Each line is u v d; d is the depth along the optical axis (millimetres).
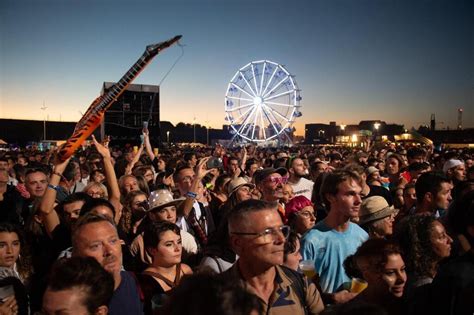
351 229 3350
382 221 3777
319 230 3279
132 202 4730
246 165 9625
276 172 5039
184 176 5520
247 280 2322
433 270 2588
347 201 3170
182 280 1420
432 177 4121
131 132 20656
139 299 2744
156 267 3217
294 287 2375
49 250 3820
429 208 4141
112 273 2477
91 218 2672
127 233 4609
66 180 5914
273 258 2242
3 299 2648
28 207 5746
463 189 4051
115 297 2576
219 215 5512
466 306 2066
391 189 7012
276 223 2277
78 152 15172
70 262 2043
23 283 3115
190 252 4234
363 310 1628
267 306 2252
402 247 2666
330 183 3262
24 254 3418
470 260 2232
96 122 4016
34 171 5203
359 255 2500
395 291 2383
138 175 6164
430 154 12117
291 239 2877
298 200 4023
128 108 20609
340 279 3119
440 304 2199
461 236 2662
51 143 42562
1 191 5613
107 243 2588
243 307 1289
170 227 3250
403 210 5016
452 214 2621
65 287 1896
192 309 1263
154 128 21094
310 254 3170
